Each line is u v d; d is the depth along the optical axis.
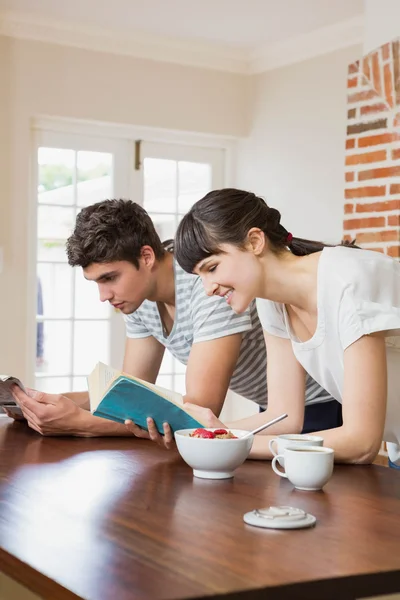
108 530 1.19
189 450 1.56
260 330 2.21
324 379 1.87
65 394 2.43
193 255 1.75
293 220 5.56
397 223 4.19
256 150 5.84
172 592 0.94
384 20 4.23
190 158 5.88
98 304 5.57
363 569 1.04
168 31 5.27
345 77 5.11
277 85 5.65
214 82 5.75
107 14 4.95
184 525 1.22
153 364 2.50
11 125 5.06
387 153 4.24
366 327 1.65
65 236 5.45
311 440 1.66
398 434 1.91
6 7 4.84
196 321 2.11
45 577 0.99
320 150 5.32
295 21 5.05
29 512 1.29
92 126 5.43
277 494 1.44
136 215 2.14
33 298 5.32
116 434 2.06
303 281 1.78
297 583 0.98
